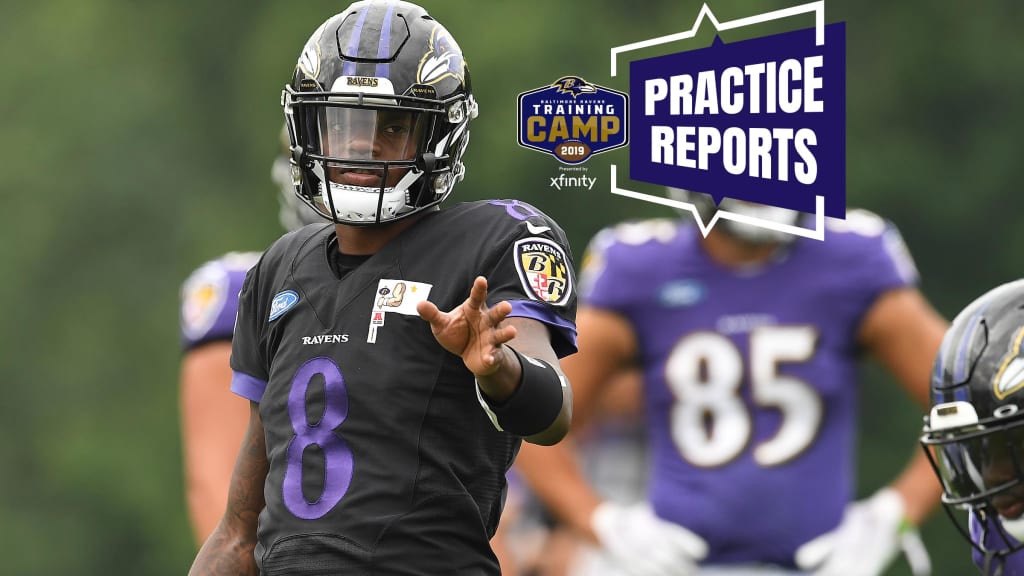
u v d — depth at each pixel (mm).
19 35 101625
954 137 77688
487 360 12102
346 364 13344
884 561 24688
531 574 26484
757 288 24641
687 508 24688
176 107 97125
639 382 26750
